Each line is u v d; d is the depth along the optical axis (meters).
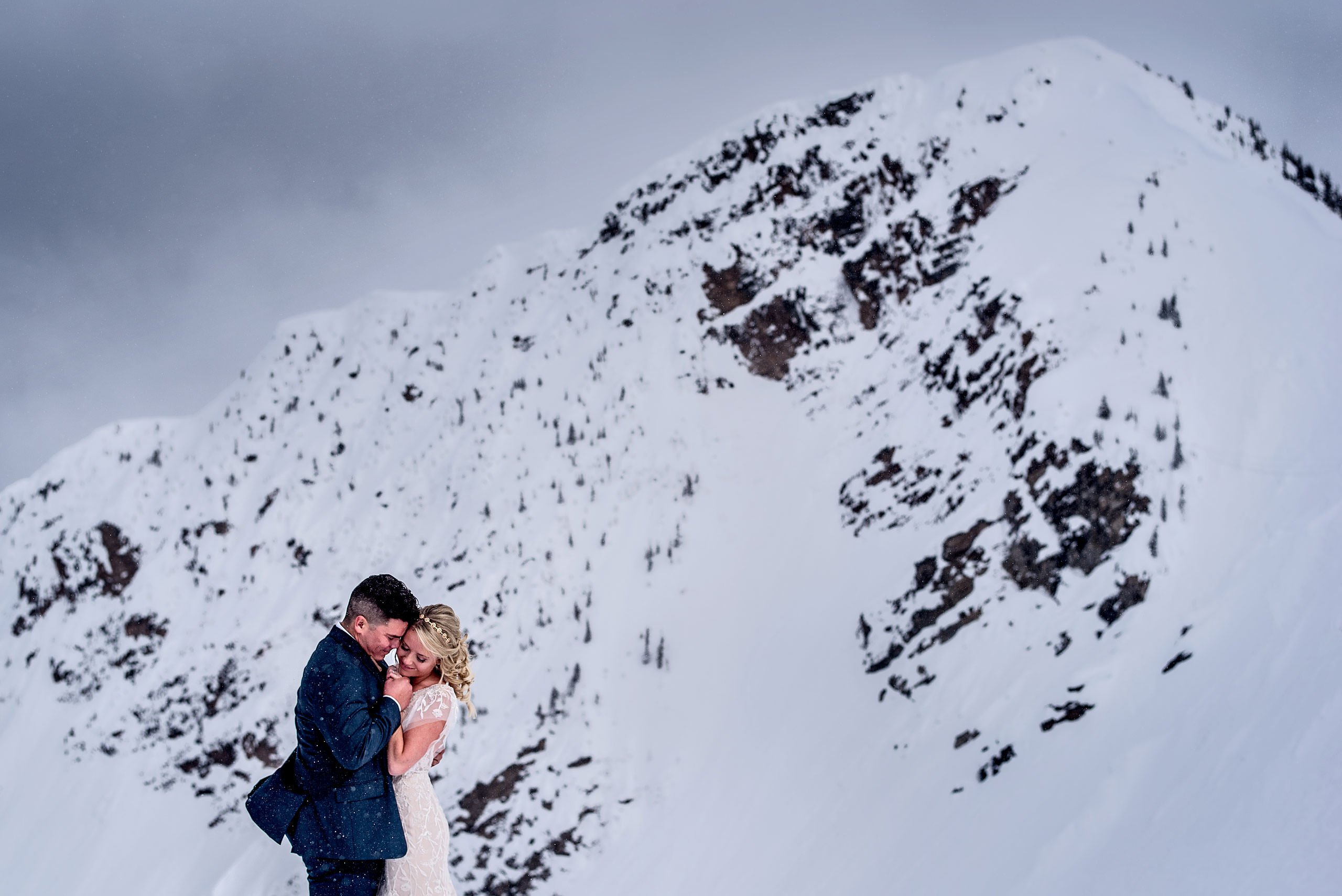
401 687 6.08
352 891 5.81
